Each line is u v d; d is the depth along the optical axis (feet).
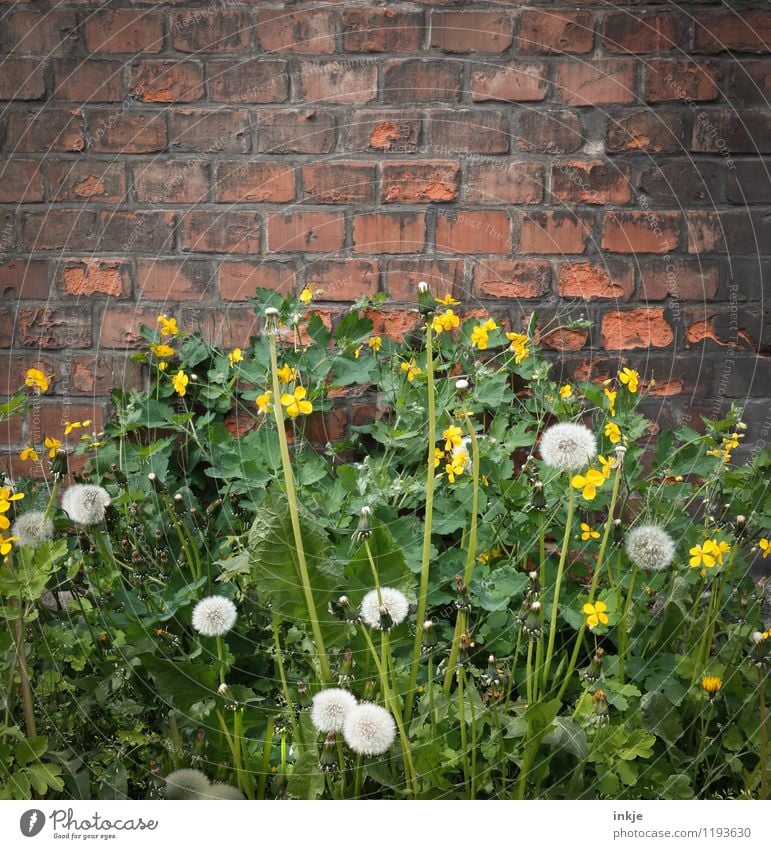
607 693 3.86
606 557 4.24
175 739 3.84
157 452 4.86
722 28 5.04
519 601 4.43
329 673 3.71
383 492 4.54
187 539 4.58
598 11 5.06
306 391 5.02
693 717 4.09
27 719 3.73
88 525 4.14
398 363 5.05
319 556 3.72
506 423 4.84
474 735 3.61
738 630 4.26
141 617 4.13
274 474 4.66
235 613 3.84
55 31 5.17
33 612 3.87
